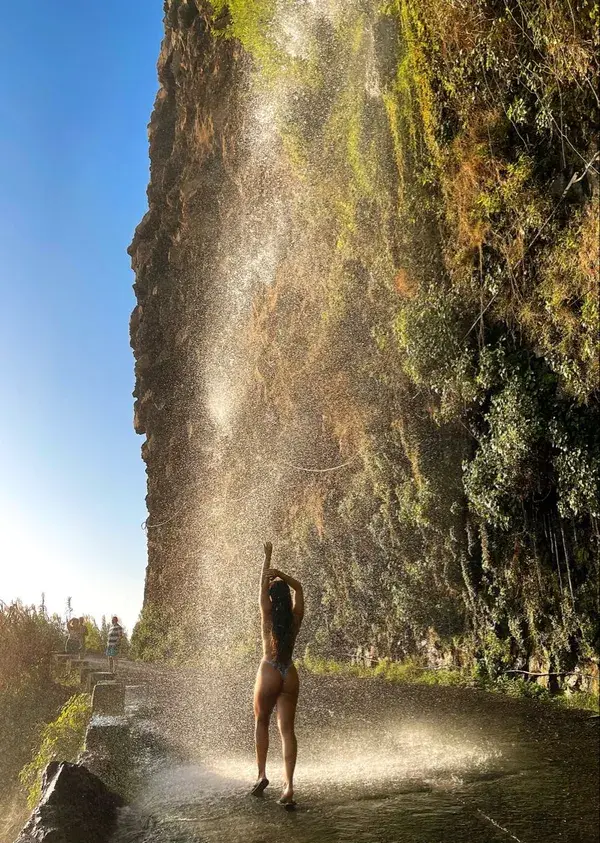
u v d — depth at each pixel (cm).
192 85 3491
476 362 1094
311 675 1703
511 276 1007
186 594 3253
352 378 1716
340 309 1744
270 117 2225
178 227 3753
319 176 1753
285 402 2289
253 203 2620
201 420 3325
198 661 2581
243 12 1902
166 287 3959
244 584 2567
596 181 826
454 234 1165
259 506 2516
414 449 1377
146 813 548
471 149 1051
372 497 1664
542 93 891
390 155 1384
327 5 1720
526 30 886
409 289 1312
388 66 1280
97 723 831
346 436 1819
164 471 3806
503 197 1000
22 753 1683
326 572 1941
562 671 989
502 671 1142
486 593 1205
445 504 1303
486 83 993
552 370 935
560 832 430
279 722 554
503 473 1020
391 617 1578
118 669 2239
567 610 968
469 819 465
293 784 573
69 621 2409
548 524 998
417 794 534
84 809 517
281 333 2300
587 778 548
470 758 643
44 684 2094
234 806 534
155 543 3762
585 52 784
